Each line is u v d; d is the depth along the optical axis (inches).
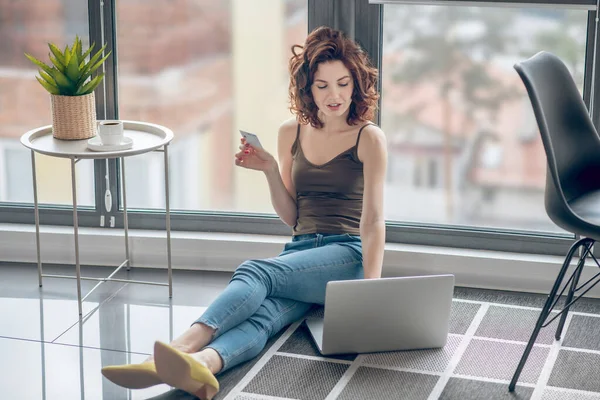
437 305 107.3
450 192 132.8
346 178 116.6
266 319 108.5
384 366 105.5
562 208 95.6
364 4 126.3
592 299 124.0
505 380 102.2
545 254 128.9
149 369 96.3
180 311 120.7
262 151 116.1
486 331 114.6
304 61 114.4
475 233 130.6
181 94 135.0
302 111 117.0
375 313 105.8
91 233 135.6
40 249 130.6
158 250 134.3
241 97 134.0
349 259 114.5
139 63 134.1
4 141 138.9
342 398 98.3
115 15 132.4
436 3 122.3
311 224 118.3
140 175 138.1
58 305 122.3
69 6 132.8
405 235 133.0
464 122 129.8
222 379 102.4
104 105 135.2
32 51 135.1
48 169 139.1
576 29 122.3
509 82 127.0
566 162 104.8
